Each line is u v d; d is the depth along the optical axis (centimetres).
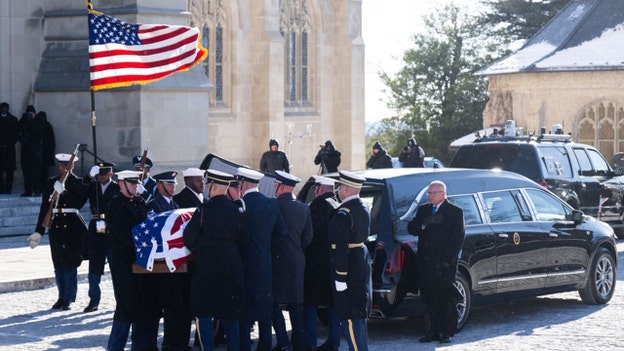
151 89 2619
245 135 3966
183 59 1586
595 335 1260
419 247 1196
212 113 3828
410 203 1236
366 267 1070
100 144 2669
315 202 1170
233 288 1055
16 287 1593
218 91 3878
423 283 1195
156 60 1553
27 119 2541
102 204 1412
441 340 1207
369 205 1233
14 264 1791
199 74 2728
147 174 1509
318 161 2759
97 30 1498
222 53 3881
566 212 1442
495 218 1331
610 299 1518
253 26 3959
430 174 1291
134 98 2614
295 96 4222
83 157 2606
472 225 1300
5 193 2611
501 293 1327
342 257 1050
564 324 1335
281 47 3981
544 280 1384
